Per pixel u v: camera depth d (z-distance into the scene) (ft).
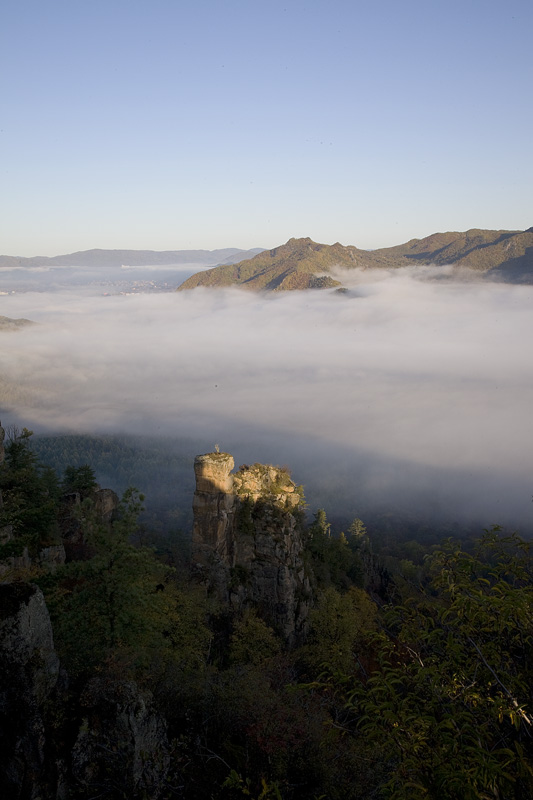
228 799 55.52
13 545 87.40
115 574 75.51
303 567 165.89
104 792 50.03
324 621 146.20
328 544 225.76
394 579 238.89
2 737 49.78
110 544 76.84
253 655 120.16
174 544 219.61
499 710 31.73
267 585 152.97
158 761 54.03
